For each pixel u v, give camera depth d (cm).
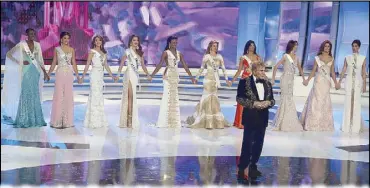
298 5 1700
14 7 1717
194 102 1561
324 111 1127
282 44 1722
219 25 1755
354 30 1636
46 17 1733
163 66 1756
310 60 1708
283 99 1115
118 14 1762
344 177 732
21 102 1089
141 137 1008
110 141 962
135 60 1105
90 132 1052
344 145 966
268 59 1736
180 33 1770
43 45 1727
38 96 1108
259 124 744
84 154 849
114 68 1688
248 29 1730
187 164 793
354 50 1115
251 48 1101
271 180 709
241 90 740
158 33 1773
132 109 1112
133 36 1105
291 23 1711
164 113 1122
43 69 1105
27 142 940
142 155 848
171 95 1122
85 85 1678
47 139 970
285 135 1062
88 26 1755
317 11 1684
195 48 1770
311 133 1095
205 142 968
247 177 723
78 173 728
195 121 1124
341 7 1648
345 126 1120
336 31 1662
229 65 1756
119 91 1672
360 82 1112
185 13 1759
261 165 795
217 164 796
